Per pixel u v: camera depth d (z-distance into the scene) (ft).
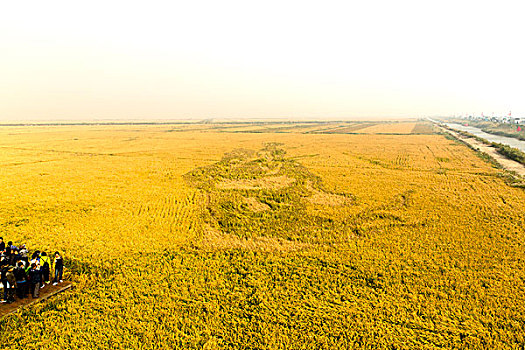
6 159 190.90
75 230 77.20
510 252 65.21
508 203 99.40
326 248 68.59
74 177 140.15
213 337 40.96
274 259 63.31
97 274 56.80
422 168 165.37
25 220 84.07
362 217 89.35
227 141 318.24
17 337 40.68
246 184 131.54
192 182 133.80
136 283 53.52
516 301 48.73
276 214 93.25
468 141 306.14
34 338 40.75
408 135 383.86
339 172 155.43
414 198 107.04
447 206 97.66
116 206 97.81
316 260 62.85
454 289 52.29
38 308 46.01
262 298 49.32
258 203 105.40
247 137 366.02
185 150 244.01
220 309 47.11
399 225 82.23
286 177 145.18
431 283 53.52
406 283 53.72
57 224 81.41
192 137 365.20
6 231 75.92
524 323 43.91
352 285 53.31
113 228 79.15
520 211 91.20
